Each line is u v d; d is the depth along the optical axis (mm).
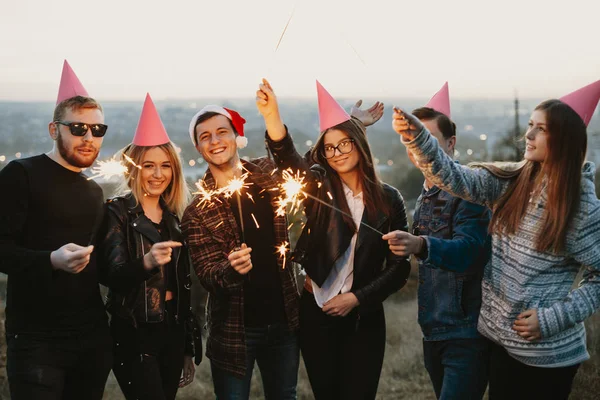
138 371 3363
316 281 3469
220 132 3398
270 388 3566
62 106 3236
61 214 3182
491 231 3096
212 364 3477
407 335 6078
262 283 3445
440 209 3455
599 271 2936
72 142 3197
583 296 2910
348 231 3480
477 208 3322
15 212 3090
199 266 3383
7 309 3166
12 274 3045
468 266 3236
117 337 3412
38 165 3201
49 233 3160
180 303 3541
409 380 5176
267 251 3465
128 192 3510
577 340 2990
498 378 3139
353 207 3529
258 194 3496
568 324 2895
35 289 3090
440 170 2979
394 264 3520
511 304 2998
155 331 3406
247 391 3477
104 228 3385
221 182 3479
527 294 2959
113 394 4992
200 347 3695
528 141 2947
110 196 3535
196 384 5152
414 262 7832
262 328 3447
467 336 3328
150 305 3373
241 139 3504
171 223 3547
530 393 3039
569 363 2965
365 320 3486
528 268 2953
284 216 3510
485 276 3166
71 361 3158
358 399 3445
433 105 3736
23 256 2984
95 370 3248
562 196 2844
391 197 3572
